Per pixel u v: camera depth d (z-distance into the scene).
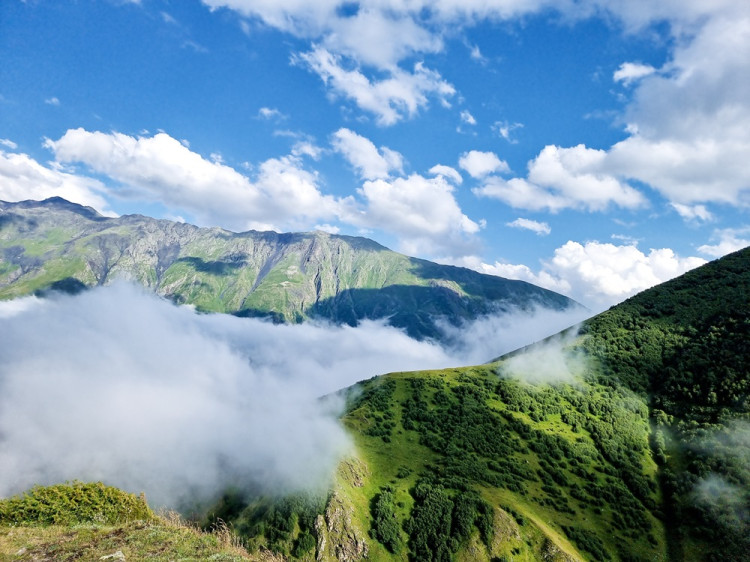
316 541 82.75
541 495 92.31
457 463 100.19
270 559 26.77
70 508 29.69
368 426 118.50
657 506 90.12
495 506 85.62
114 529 25.98
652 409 116.62
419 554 80.75
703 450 95.50
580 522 86.50
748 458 86.94
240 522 95.12
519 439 109.31
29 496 29.67
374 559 80.06
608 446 106.25
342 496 90.00
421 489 92.19
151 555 22.94
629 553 79.94
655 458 102.00
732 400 102.81
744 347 113.56
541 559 76.88
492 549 78.56
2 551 22.00
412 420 119.62
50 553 22.20
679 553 78.50
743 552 72.88
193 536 26.42
